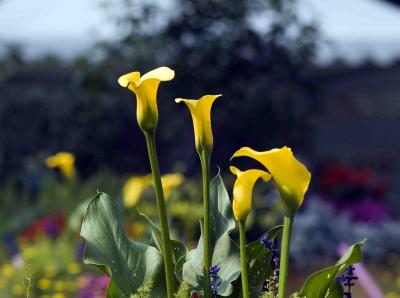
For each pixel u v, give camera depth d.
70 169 11.64
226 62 15.17
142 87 2.63
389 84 18.03
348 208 16.42
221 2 15.01
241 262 2.75
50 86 18.28
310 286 2.72
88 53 15.22
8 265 10.57
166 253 2.74
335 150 18.20
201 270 2.93
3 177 18.22
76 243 11.22
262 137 15.28
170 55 15.20
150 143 2.68
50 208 14.67
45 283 9.66
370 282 5.51
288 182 2.61
